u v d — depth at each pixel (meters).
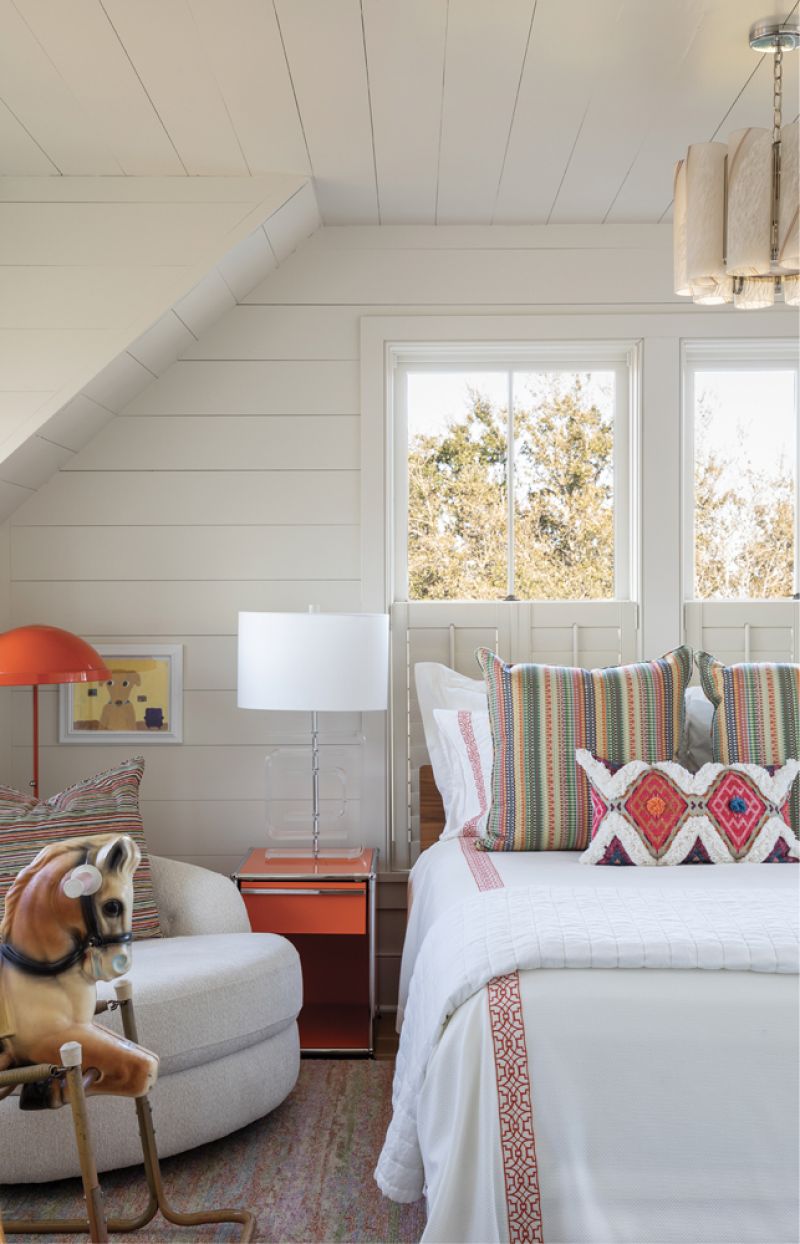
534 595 3.63
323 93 2.55
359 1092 2.82
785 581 3.62
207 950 2.60
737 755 2.88
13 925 1.80
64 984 1.79
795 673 2.95
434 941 2.14
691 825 2.61
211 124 2.71
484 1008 1.83
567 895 2.14
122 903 1.81
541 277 3.50
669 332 3.49
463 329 3.49
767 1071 1.74
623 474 3.63
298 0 2.14
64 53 2.34
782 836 2.62
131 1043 1.84
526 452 3.63
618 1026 1.78
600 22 2.26
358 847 3.45
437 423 3.63
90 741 3.48
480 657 2.97
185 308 3.13
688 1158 1.71
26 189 3.01
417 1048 2.00
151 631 3.50
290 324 3.51
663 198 3.28
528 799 2.82
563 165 3.02
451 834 3.05
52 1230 2.10
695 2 2.17
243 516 3.51
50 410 2.97
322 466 3.51
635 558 3.56
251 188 3.03
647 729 2.88
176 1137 2.33
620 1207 1.70
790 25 2.26
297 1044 2.70
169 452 3.50
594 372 3.64
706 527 3.62
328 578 3.51
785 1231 1.69
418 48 2.35
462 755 3.10
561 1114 1.74
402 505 3.63
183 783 3.50
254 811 3.50
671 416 3.50
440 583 3.64
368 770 3.49
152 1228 2.15
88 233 3.01
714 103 2.65
